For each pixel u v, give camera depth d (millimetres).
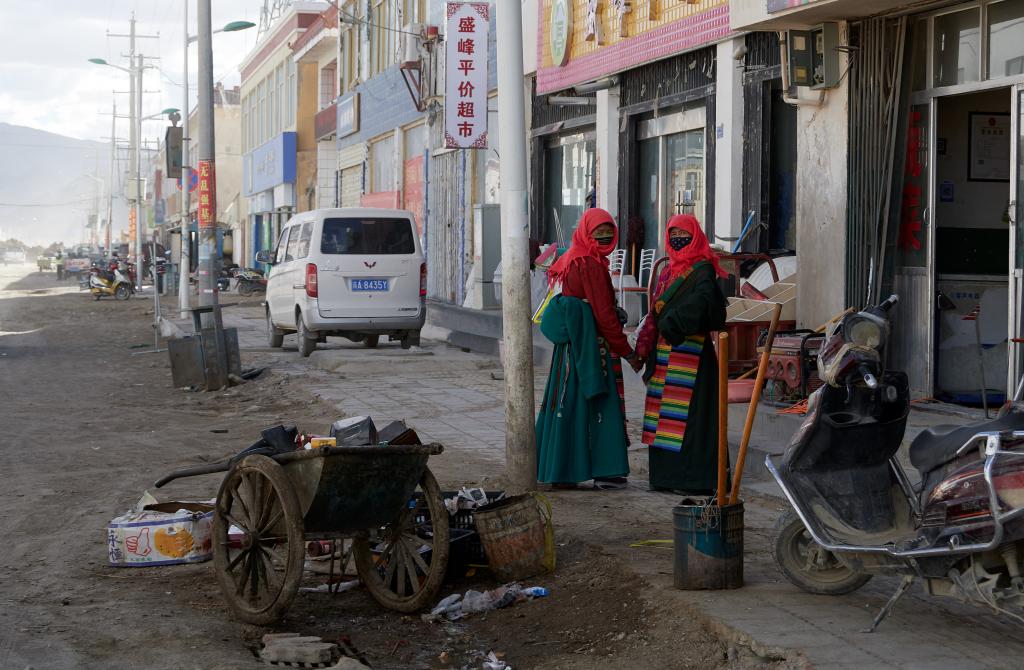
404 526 6387
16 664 5203
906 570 5305
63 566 6926
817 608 5676
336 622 6195
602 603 6141
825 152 10812
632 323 15617
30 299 43656
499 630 6055
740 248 13469
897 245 10383
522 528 6656
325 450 5754
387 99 31062
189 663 5297
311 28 41250
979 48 9625
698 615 5637
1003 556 4934
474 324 20109
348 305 17703
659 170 16125
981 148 10336
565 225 19422
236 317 30672
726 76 13773
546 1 18781
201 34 20906
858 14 10188
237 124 73125
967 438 5227
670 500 8305
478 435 11414
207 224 20859
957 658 4977
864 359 5516
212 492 8922
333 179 42594
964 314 10250
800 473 5758
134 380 17062
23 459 10445
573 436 8367
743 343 10852
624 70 16312
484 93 21109
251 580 6156
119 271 42625
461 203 24812
